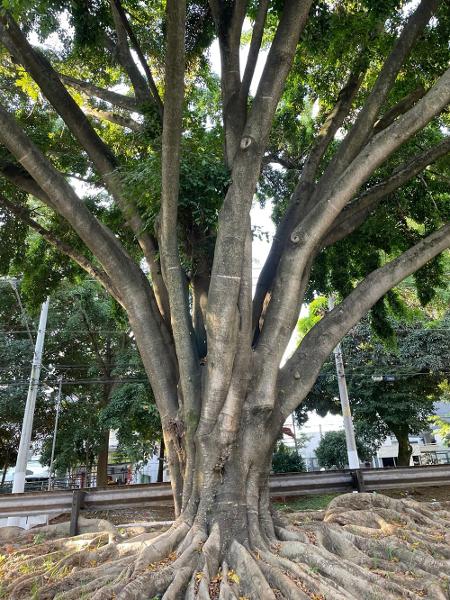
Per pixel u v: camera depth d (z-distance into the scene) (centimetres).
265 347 552
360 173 565
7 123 541
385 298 1182
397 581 409
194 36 889
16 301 2131
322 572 418
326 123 796
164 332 636
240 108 657
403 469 827
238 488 489
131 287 633
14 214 863
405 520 561
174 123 454
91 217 611
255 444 514
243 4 651
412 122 556
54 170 584
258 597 375
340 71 917
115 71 1047
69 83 916
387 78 670
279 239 680
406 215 988
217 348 504
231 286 506
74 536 625
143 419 1864
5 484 2728
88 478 2758
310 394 2272
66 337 2197
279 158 1082
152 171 572
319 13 753
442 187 975
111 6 780
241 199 523
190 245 659
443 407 3183
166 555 442
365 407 2098
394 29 811
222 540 450
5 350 2162
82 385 2308
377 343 2061
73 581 427
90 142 713
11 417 2248
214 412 505
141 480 2850
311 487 803
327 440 2716
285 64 557
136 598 367
